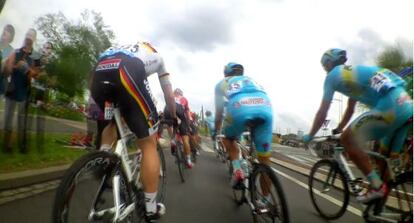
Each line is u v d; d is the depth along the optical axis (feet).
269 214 10.27
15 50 18.39
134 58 8.68
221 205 14.48
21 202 12.05
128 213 8.62
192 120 28.40
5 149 18.48
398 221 10.17
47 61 21.67
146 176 8.96
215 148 34.73
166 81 9.88
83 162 7.33
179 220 11.86
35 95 20.43
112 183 8.24
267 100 11.74
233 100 11.74
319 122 12.06
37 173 15.06
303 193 18.62
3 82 18.31
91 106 12.57
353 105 12.57
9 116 18.48
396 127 10.48
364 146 10.99
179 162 19.84
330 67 12.16
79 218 7.25
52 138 26.45
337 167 13.17
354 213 14.37
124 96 8.51
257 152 11.81
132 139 9.87
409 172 9.95
